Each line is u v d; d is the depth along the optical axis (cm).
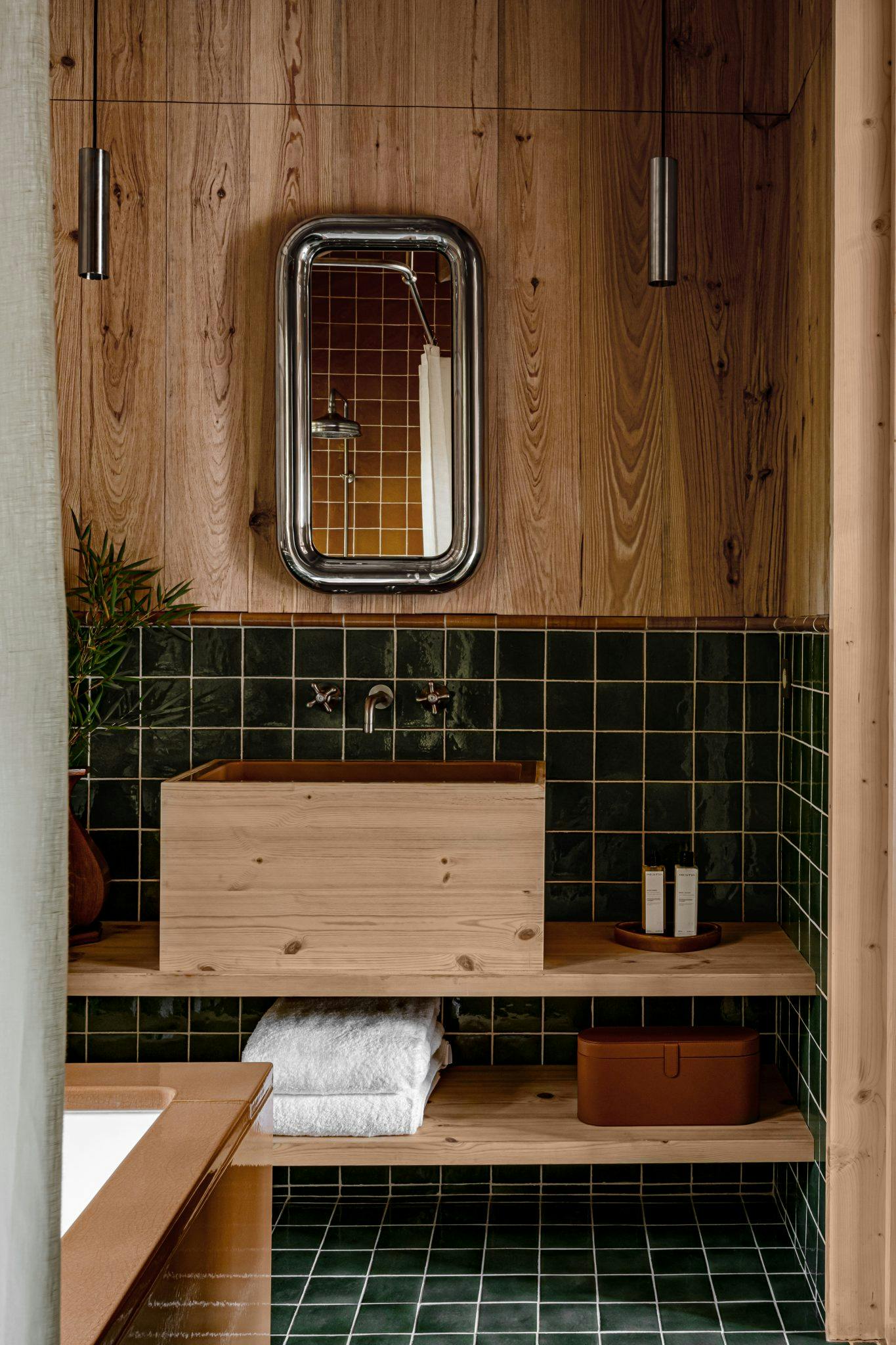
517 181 264
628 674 267
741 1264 236
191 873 227
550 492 265
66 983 57
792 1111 241
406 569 260
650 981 227
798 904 244
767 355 263
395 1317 216
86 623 262
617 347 264
